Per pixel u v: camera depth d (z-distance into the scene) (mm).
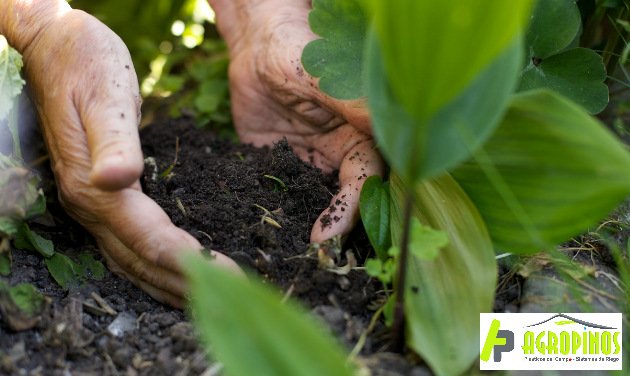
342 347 1118
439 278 1136
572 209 1078
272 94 1617
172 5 2367
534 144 1059
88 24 1331
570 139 1019
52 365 1125
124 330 1222
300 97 1536
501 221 1193
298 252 1300
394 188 1299
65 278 1310
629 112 1953
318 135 1607
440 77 845
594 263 1355
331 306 1194
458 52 817
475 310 1100
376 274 1125
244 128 1749
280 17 1640
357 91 1282
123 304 1282
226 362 848
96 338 1189
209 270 861
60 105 1278
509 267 1316
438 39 810
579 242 1412
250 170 1512
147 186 1471
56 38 1339
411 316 1080
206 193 1463
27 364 1120
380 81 929
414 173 935
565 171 1049
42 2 1396
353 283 1236
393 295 1145
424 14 794
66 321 1184
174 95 2080
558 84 1360
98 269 1351
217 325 852
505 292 1278
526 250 1199
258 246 1315
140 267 1281
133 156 1136
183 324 1193
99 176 1107
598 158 997
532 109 1043
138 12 2396
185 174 1543
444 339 1063
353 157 1472
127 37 2354
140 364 1143
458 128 911
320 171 1511
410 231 1102
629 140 1812
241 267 1264
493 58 851
